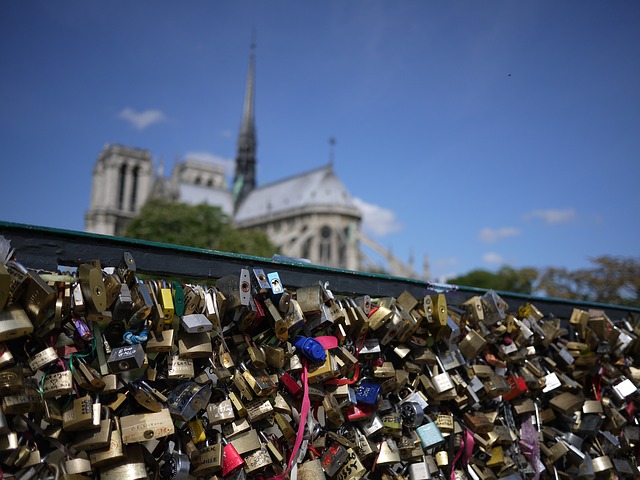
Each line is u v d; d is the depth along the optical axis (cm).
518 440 509
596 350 582
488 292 489
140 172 17538
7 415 281
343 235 14675
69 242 320
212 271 367
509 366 523
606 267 4397
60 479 284
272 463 361
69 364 303
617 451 593
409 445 426
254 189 19150
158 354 338
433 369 462
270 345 375
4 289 267
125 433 303
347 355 393
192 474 337
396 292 467
